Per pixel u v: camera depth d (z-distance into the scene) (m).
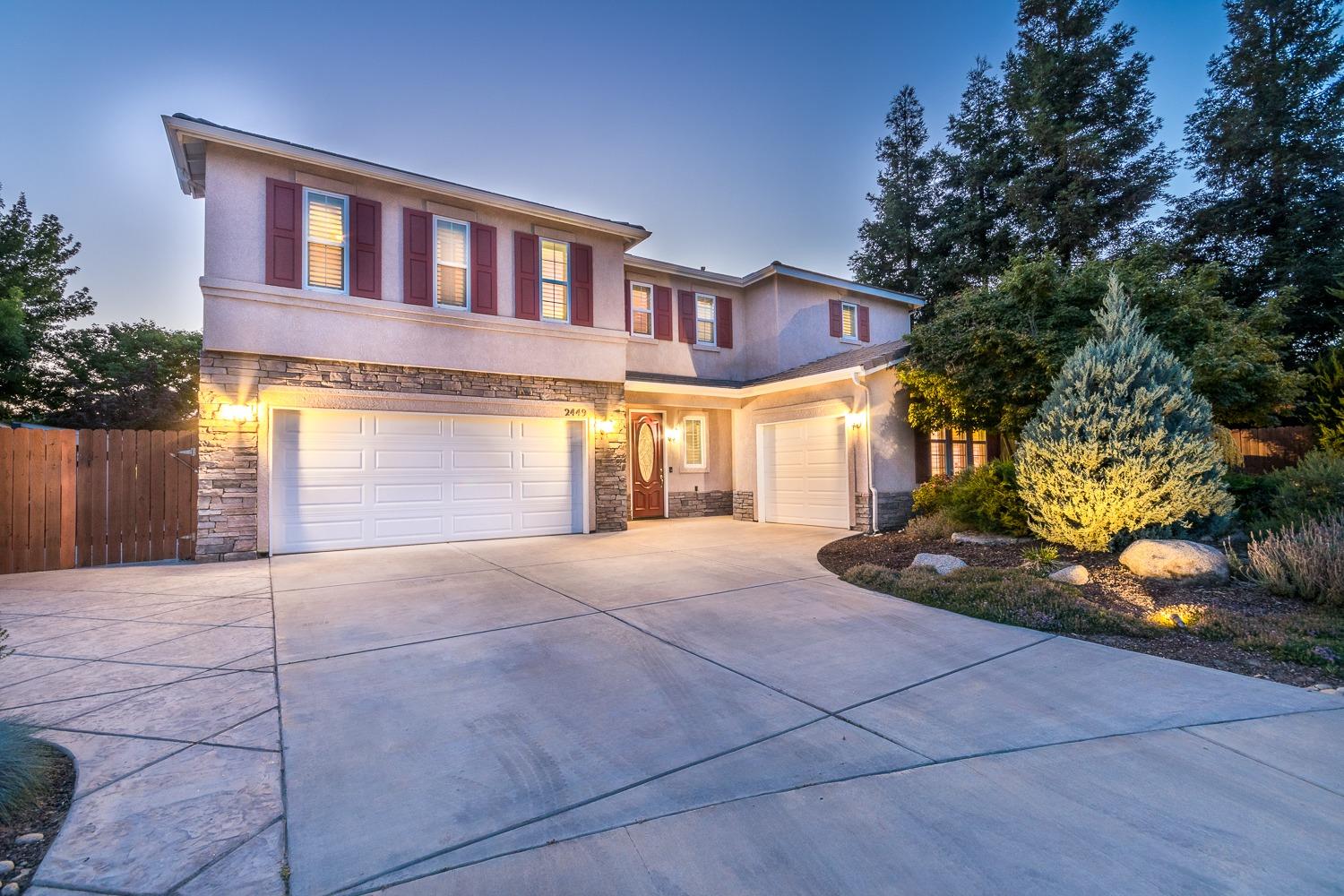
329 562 8.84
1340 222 18.41
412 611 6.07
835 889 2.12
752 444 14.61
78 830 2.47
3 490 8.11
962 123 26.19
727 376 16.47
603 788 2.83
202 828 2.50
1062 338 10.03
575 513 12.11
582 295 12.15
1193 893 2.08
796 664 4.56
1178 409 7.06
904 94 30.64
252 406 9.15
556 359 11.77
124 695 3.94
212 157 9.05
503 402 11.22
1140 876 2.17
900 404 12.30
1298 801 2.68
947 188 27.72
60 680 4.21
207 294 8.87
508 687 4.11
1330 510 6.84
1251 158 19.77
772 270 15.84
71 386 18.12
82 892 2.10
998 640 5.12
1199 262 20.22
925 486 11.70
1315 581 5.44
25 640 5.13
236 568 8.36
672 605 6.32
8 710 3.69
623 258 12.81
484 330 11.04
